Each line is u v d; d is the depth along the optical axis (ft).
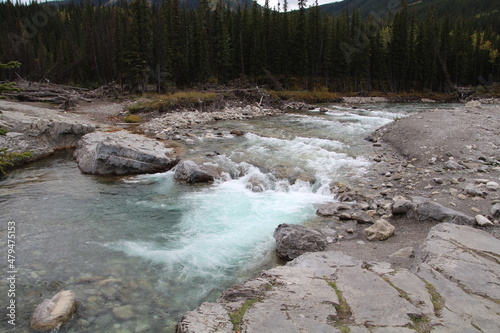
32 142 61.98
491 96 215.10
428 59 235.20
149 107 107.45
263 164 50.08
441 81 245.65
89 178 48.19
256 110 120.16
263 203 37.68
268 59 206.28
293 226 28.02
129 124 89.56
